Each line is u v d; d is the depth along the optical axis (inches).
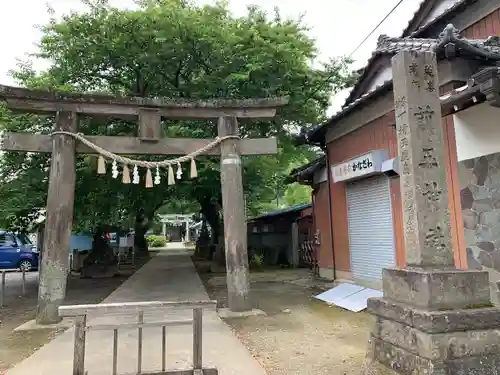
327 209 491.5
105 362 200.8
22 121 418.0
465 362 140.6
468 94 223.5
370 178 392.5
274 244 786.8
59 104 313.6
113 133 452.4
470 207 271.4
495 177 253.0
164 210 1283.2
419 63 171.9
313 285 469.1
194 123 455.8
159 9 395.2
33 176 410.9
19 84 447.2
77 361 161.8
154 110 330.6
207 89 440.1
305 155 584.7
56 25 413.1
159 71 450.0
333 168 432.5
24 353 224.8
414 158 164.4
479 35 344.5
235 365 196.9
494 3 325.1
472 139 270.2
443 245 161.2
